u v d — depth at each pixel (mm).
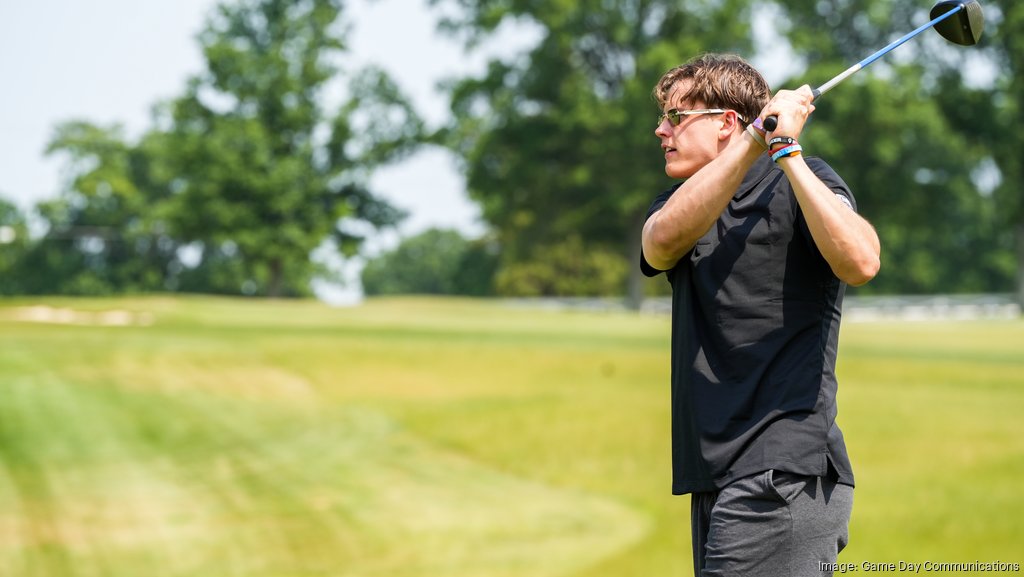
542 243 90688
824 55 76500
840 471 4316
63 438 22797
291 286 119625
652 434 23297
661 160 77250
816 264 4344
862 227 4152
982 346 42062
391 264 164125
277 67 93000
